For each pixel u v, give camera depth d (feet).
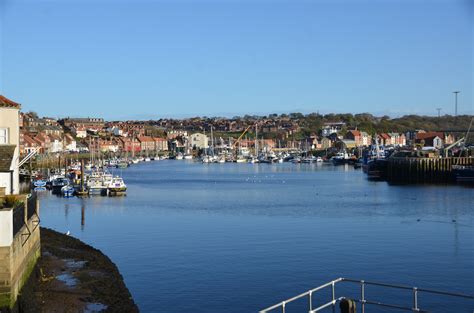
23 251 97.04
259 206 302.66
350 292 126.00
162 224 232.32
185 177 586.45
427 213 257.75
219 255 165.17
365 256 161.89
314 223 230.89
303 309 114.32
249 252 169.17
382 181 479.00
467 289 127.65
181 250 173.06
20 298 89.81
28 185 208.54
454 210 266.77
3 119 129.08
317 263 153.58
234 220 243.60
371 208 282.97
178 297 123.54
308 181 508.53
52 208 293.43
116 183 377.91
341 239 190.19
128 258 161.79
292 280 136.46
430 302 117.91
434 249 171.53
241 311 114.62
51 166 590.96
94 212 275.80
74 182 414.82
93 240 192.65
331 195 363.15
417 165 452.76
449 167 447.01
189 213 271.49
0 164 118.21
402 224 224.53
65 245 162.50
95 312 102.47
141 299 122.01
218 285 132.46
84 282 121.60
